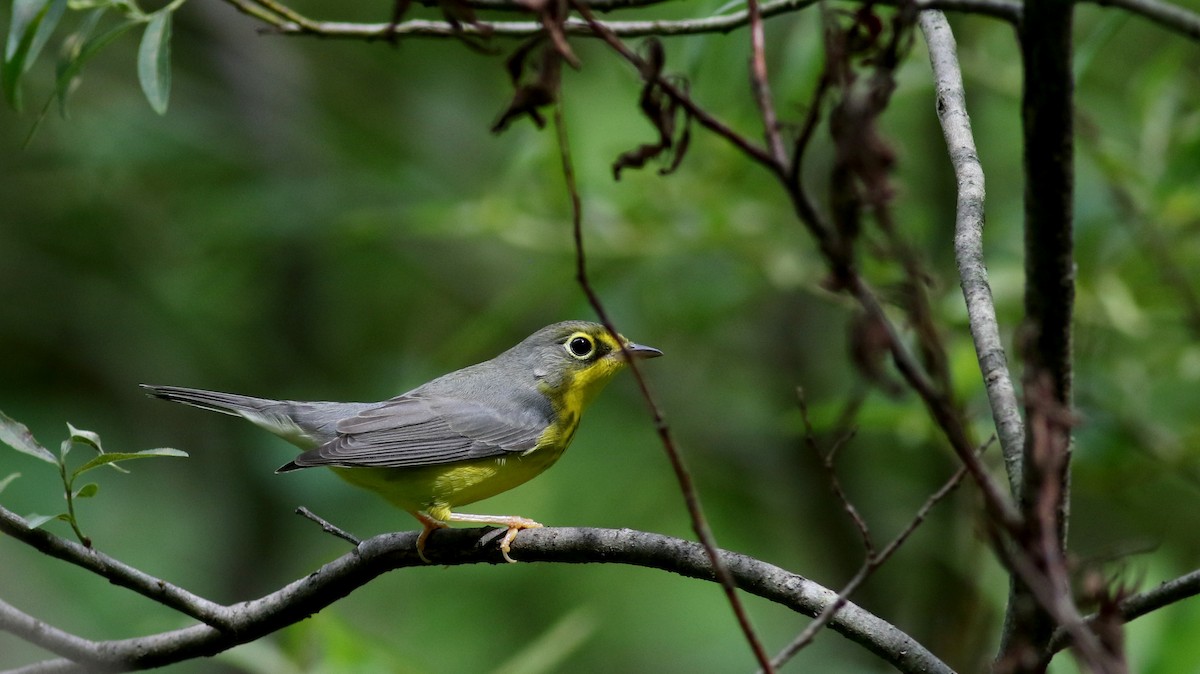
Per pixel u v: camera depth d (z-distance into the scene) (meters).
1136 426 10.63
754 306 15.85
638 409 16.86
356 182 15.98
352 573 7.02
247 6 6.99
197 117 16.53
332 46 17.64
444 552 7.10
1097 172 11.10
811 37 10.52
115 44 16.73
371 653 9.34
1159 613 8.48
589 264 13.23
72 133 16.09
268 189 15.70
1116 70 14.54
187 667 12.95
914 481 15.70
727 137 3.97
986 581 11.01
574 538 6.80
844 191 4.00
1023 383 4.43
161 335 16.98
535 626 16.09
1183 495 13.74
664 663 15.70
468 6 4.55
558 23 4.30
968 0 4.21
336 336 17.31
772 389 16.33
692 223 12.34
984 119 14.70
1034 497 4.34
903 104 14.02
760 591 6.17
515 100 4.60
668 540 6.47
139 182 17.03
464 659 15.76
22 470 14.59
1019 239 11.60
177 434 16.69
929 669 5.84
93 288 16.95
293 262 16.58
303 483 14.05
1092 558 4.78
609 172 12.91
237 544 15.63
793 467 15.81
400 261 16.98
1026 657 4.70
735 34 10.69
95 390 16.58
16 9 6.66
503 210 12.34
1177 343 11.20
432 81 17.58
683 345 16.72
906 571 15.38
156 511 16.16
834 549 15.38
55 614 13.98
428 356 16.95
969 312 5.36
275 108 16.77
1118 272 11.23
